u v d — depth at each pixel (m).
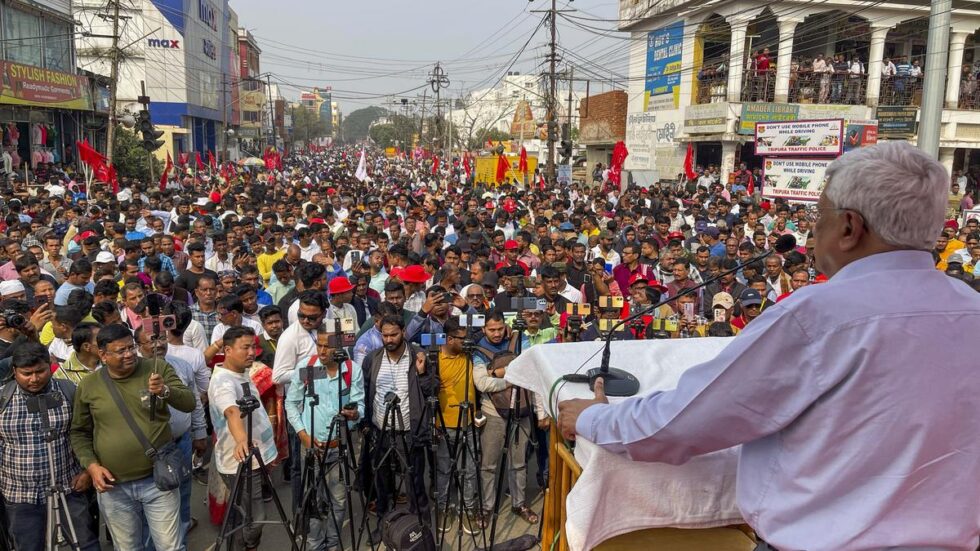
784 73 25.77
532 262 10.16
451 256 9.01
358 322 7.45
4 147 22.80
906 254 1.54
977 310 1.50
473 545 5.20
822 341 1.49
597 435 1.96
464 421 5.01
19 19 24.67
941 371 1.44
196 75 48.66
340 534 4.77
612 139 36.00
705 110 26.70
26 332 5.43
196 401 5.07
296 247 8.68
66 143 28.14
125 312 6.70
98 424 4.20
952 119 27.22
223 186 24.33
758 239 11.10
